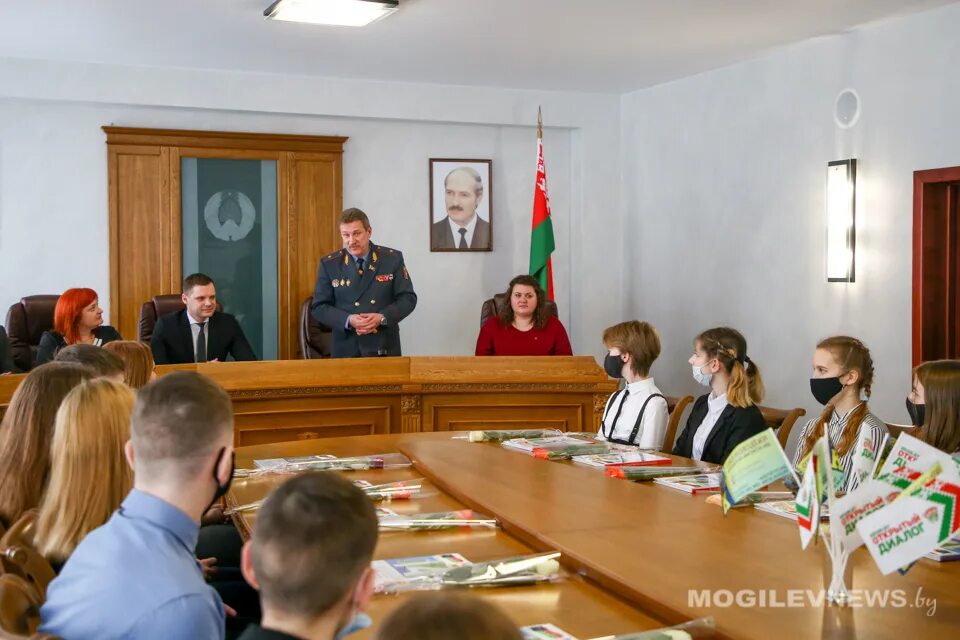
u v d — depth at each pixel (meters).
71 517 1.93
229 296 7.18
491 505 2.57
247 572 1.37
